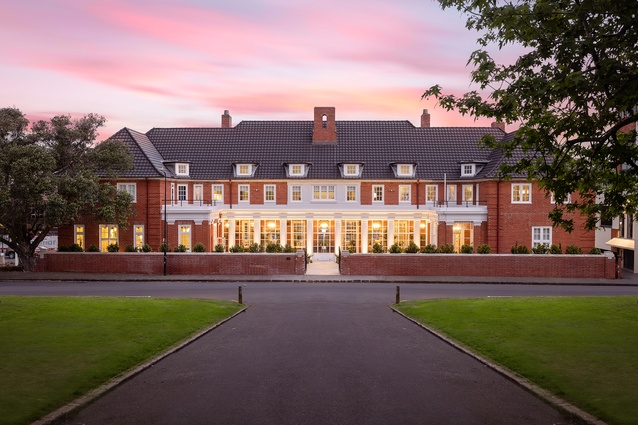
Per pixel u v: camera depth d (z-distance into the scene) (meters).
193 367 14.10
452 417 10.51
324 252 51.25
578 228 47.06
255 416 10.48
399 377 13.16
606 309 21.41
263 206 51.47
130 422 10.23
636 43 12.46
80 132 41.62
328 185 51.94
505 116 14.43
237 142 55.00
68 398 11.19
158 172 47.47
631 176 16.48
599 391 11.45
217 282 37.09
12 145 39.22
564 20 12.58
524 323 18.92
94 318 19.42
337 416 10.48
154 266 40.72
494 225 47.56
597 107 13.37
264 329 19.72
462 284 36.47
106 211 41.00
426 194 51.94
